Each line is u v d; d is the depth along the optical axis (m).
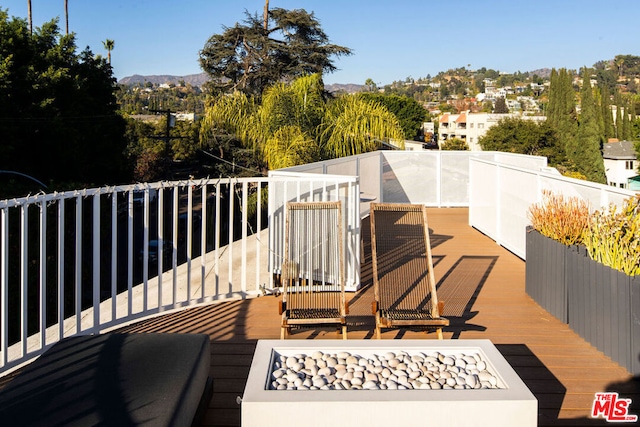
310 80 19.33
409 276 6.29
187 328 4.43
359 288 5.64
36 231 10.84
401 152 12.21
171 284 6.52
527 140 50.72
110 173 26.97
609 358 3.84
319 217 4.70
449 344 3.03
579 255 4.29
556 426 2.90
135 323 4.52
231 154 26.83
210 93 30.30
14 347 3.93
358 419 2.31
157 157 38.78
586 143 59.59
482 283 6.03
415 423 2.32
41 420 2.12
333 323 3.85
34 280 10.78
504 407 2.32
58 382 2.47
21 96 22.81
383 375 2.74
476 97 176.50
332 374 2.76
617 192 4.94
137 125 42.81
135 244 19.61
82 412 2.19
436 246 8.21
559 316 4.71
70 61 26.08
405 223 4.49
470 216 10.10
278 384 2.62
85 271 14.77
